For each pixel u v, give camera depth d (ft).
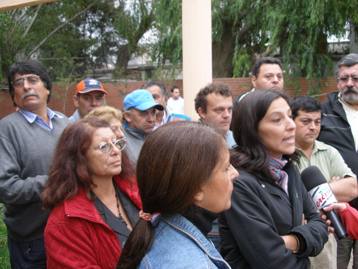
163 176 4.66
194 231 4.72
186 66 15.99
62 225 7.98
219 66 44.14
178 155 4.65
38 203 10.08
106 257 8.02
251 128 7.81
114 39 64.90
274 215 7.55
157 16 42.16
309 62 36.63
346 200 10.49
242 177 7.52
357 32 38.58
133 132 12.68
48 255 8.13
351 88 13.26
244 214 7.28
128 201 8.87
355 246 12.81
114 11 63.16
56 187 8.20
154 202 4.76
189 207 4.83
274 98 7.83
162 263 4.55
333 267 10.01
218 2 40.19
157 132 4.83
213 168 4.75
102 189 8.56
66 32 61.52
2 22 48.75
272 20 35.91
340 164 11.37
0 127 10.57
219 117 12.28
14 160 10.27
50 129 11.01
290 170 8.19
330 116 13.62
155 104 12.72
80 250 7.87
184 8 15.85
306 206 8.20
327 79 38.24
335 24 35.45
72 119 15.15
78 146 8.33
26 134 10.59
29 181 9.86
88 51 64.23
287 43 36.76
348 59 13.42
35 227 10.19
